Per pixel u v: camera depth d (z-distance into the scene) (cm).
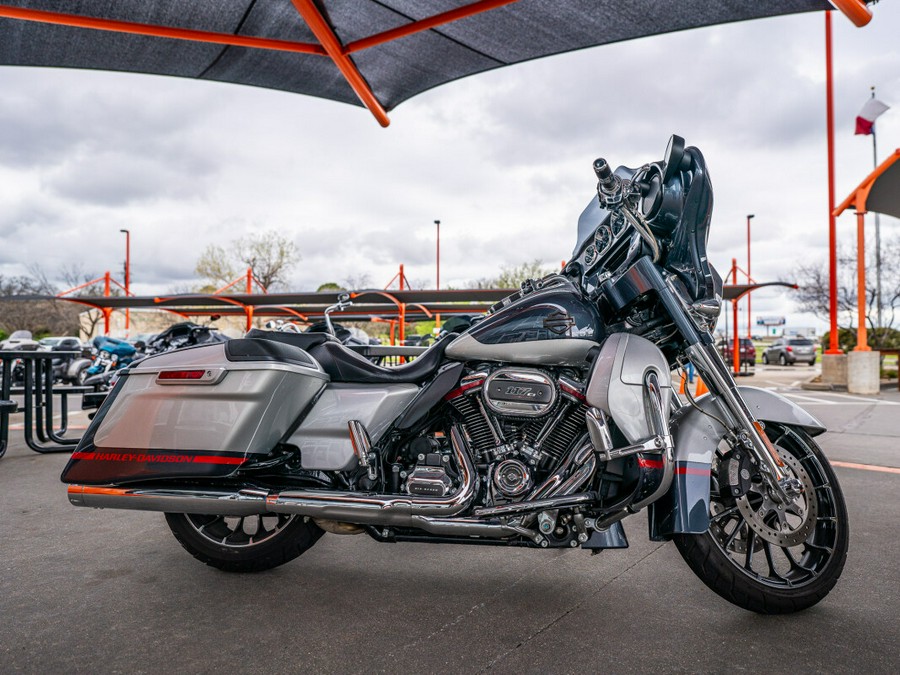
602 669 220
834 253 1570
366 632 251
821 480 270
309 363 285
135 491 274
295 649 237
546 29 643
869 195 1478
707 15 591
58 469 599
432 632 250
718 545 262
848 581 299
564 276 288
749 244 3581
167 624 259
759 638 243
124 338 1005
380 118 797
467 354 269
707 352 257
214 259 4469
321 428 279
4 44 656
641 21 616
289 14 630
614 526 264
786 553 272
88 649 237
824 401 1211
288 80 771
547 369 270
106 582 306
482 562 335
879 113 1661
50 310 4959
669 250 261
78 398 1471
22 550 356
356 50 657
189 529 317
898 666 221
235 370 272
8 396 658
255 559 315
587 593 291
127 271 4497
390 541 271
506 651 234
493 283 3825
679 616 264
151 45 680
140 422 277
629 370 249
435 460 268
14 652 235
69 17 598
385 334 3853
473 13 600
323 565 331
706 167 253
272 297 2120
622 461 256
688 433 264
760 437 256
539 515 248
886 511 420
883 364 2000
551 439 260
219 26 644
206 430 270
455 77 759
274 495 267
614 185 246
